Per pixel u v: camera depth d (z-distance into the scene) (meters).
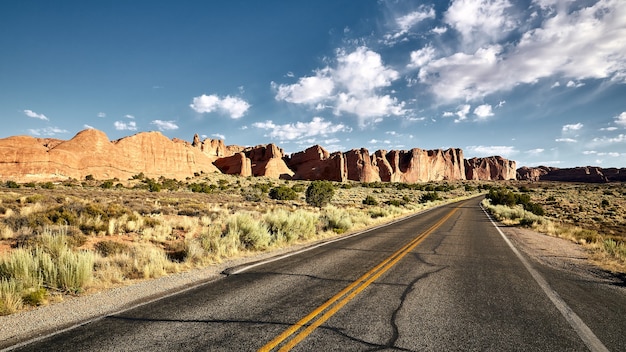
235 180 107.94
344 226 16.50
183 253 8.85
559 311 4.77
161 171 102.50
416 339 3.74
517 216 26.45
